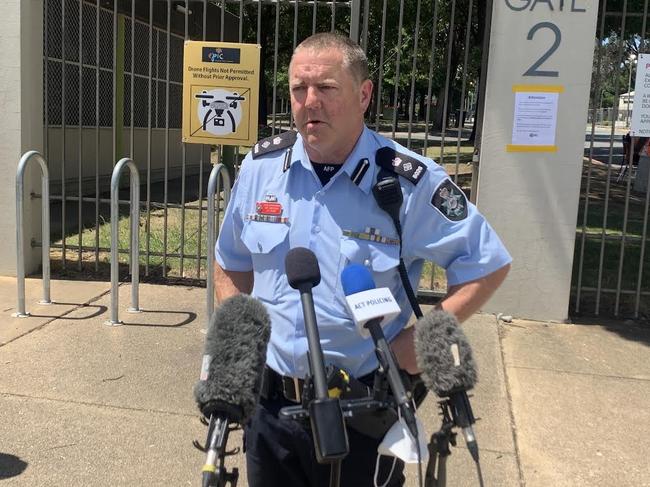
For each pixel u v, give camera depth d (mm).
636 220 10281
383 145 1975
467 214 1906
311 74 1812
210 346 1614
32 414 3586
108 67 10766
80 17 5926
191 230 8125
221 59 5453
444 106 5461
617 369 4465
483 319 5309
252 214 1995
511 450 3410
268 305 1956
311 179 1933
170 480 3068
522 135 5137
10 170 5902
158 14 10023
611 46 9055
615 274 6961
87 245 7070
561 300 5312
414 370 1840
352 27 5406
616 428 3664
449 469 3221
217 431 1539
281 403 1958
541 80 5062
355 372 1891
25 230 6055
